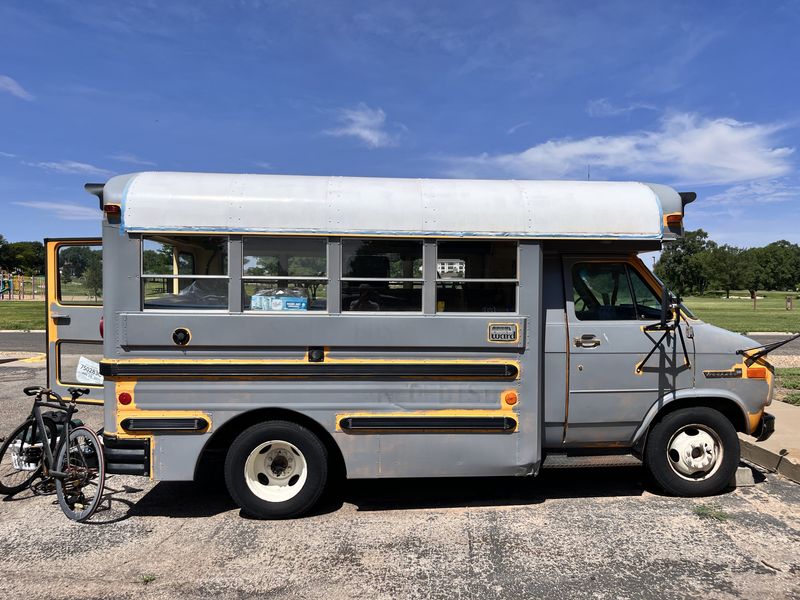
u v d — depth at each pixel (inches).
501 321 165.3
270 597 124.3
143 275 158.6
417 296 165.5
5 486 181.6
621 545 148.7
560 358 175.3
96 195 162.2
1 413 293.4
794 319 992.9
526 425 167.6
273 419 164.2
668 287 183.6
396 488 190.7
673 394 178.4
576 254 180.1
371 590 127.0
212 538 152.6
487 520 164.7
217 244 160.6
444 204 163.8
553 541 150.9
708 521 163.5
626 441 182.4
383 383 163.8
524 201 166.1
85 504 164.7
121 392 158.6
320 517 166.6
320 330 161.0
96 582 130.1
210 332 158.6
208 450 167.8
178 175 163.2
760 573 134.6
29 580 130.9
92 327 221.6
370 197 162.7
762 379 181.8
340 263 161.5
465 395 165.9
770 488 191.0
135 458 158.7
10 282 1711.4
